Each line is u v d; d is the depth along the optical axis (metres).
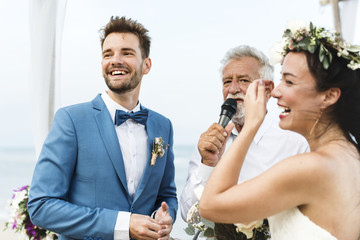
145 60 2.14
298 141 2.32
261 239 1.49
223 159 1.27
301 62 1.25
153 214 2.02
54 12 2.98
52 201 1.82
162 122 2.25
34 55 2.96
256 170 2.31
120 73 2.02
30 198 1.86
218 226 1.58
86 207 1.88
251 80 2.21
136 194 1.98
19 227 2.58
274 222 1.30
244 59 2.24
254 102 1.31
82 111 1.99
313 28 1.26
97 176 1.91
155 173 2.07
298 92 1.25
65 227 1.80
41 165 1.90
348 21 2.75
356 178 1.19
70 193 1.95
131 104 2.13
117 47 2.02
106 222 1.81
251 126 1.29
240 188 1.19
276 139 2.33
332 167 1.16
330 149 1.22
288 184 1.15
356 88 1.24
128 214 1.85
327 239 1.15
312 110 1.25
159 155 2.05
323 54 1.21
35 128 2.95
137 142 2.09
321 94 1.24
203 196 1.24
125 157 2.03
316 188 1.15
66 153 1.89
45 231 2.56
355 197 1.18
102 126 1.98
